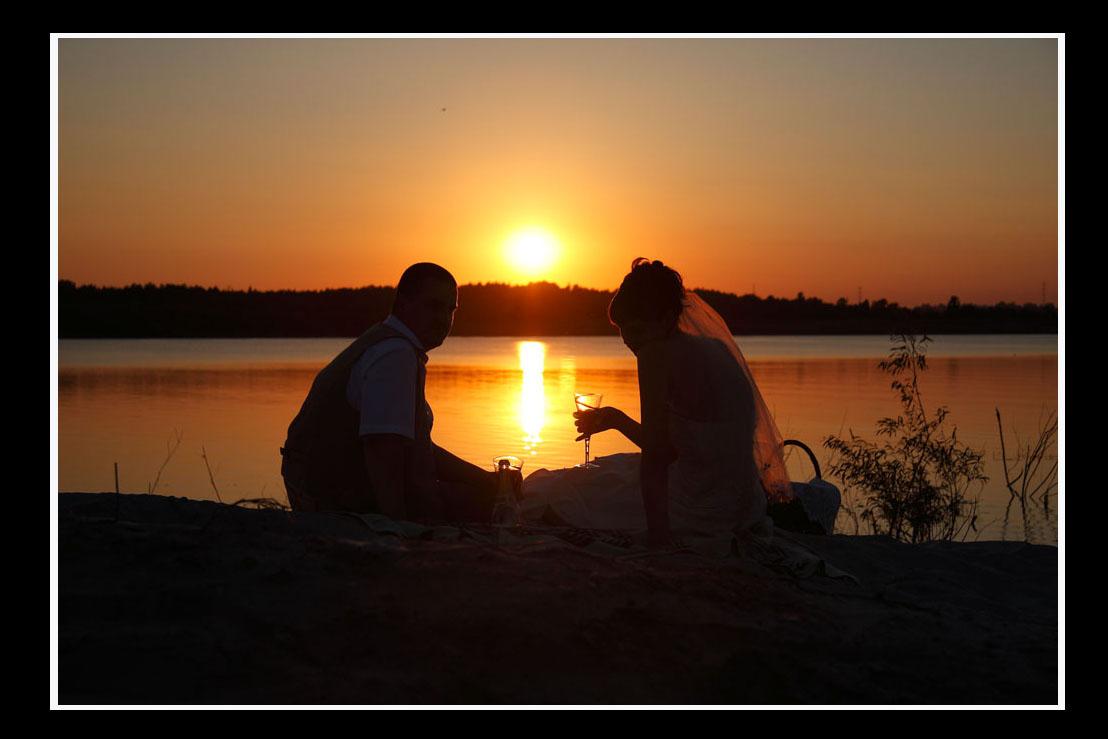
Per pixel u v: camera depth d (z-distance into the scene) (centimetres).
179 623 275
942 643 333
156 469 1282
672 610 317
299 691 250
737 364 433
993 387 2847
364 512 414
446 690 259
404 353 405
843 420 1891
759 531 428
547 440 1588
